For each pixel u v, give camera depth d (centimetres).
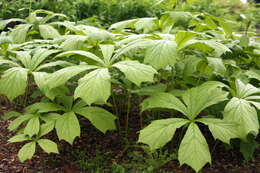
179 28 395
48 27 314
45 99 272
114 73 288
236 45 296
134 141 272
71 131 219
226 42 315
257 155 264
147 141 199
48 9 638
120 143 271
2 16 633
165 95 228
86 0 703
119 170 233
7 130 285
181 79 285
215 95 217
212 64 238
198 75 288
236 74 273
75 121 226
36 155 253
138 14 721
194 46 265
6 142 267
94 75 212
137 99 355
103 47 247
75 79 302
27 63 254
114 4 717
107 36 265
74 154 251
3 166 235
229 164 248
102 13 697
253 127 201
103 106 333
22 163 241
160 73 296
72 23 350
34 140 226
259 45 318
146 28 294
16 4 659
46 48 289
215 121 205
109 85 204
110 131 289
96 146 266
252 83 288
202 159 185
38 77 236
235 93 235
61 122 227
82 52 233
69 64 255
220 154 262
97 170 232
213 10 684
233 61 279
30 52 271
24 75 233
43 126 232
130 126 298
